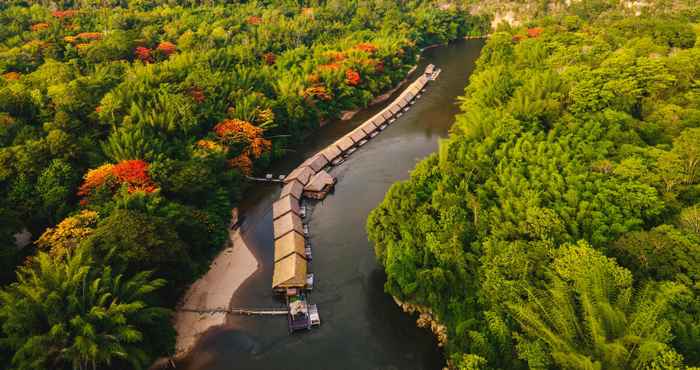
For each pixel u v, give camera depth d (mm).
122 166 58188
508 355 37406
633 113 69062
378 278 57188
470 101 87500
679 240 38562
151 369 44844
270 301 53469
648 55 86250
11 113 68000
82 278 39156
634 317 32406
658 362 28922
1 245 45062
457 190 58125
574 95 70938
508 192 54719
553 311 34531
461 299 45125
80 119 70500
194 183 60562
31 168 54875
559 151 60719
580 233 46719
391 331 49375
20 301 35938
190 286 55281
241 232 66062
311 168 80625
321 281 56812
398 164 85312
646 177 49219
